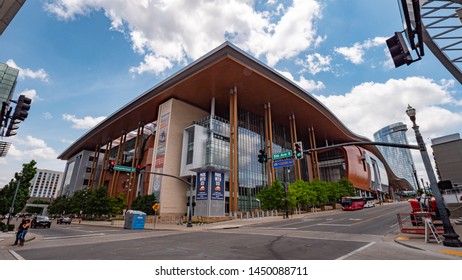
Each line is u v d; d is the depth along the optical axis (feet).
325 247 34.73
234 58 142.51
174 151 169.17
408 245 34.83
